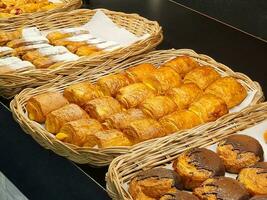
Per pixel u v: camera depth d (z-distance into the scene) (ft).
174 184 3.27
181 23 5.47
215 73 4.44
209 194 3.18
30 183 4.35
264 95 4.39
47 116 3.97
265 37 5.61
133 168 3.41
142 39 4.76
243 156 3.49
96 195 3.60
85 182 3.66
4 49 4.79
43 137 3.73
